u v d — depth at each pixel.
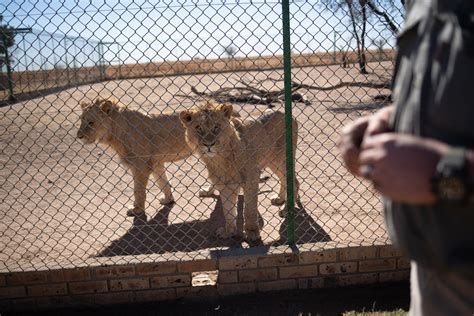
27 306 2.37
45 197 4.17
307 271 2.44
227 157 2.98
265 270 2.42
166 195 3.93
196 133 2.96
